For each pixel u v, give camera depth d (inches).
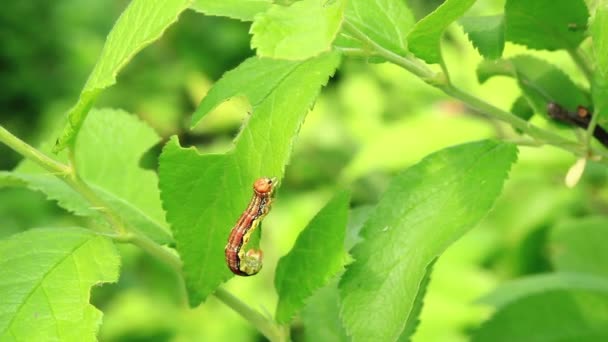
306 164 37.2
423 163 15.0
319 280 14.9
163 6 13.3
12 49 57.0
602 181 23.8
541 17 15.5
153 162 29.2
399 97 34.0
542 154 23.3
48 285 14.1
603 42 14.3
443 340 21.1
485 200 14.6
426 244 14.5
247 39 54.8
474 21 15.5
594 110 15.1
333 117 37.8
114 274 14.3
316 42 12.7
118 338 33.4
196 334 32.5
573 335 17.8
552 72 16.2
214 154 14.5
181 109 53.5
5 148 52.5
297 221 27.7
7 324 13.9
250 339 32.1
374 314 14.4
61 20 58.7
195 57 54.2
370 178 30.2
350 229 16.3
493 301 18.9
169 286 37.5
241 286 30.7
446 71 14.8
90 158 16.4
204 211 14.7
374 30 15.1
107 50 13.7
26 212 46.5
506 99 23.7
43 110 56.1
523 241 23.8
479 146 15.0
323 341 16.3
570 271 20.5
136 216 15.8
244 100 15.1
